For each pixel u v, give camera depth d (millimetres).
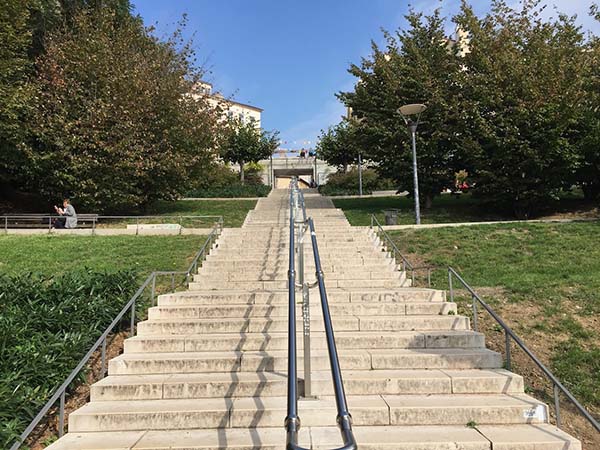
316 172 39969
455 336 5332
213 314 6246
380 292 6883
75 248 11047
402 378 4508
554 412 4520
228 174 31031
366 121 17781
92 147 14984
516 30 15484
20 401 3980
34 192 17797
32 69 16375
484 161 14891
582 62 14133
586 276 7734
